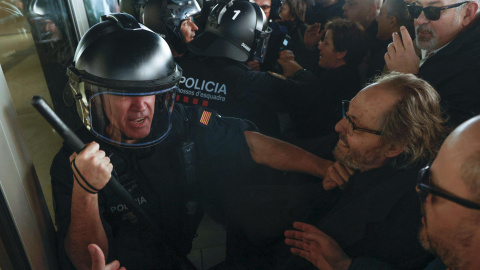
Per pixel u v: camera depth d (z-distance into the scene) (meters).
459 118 1.11
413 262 0.85
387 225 0.88
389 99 0.87
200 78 1.45
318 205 1.06
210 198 1.21
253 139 1.20
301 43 2.26
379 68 1.75
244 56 1.45
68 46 1.76
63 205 0.87
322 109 1.64
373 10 1.95
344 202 0.98
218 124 1.14
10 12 1.53
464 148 0.51
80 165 0.75
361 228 0.90
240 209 1.10
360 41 1.70
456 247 0.56
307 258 0.94
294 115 1.63
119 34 0.85
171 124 1.01
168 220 1.05
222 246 1.79
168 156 1.02
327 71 1.77
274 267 1.05
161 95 0.92
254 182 1.19
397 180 0.88
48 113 0.71
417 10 1.27
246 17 1.43
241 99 1.45
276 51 1.98
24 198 0.77
